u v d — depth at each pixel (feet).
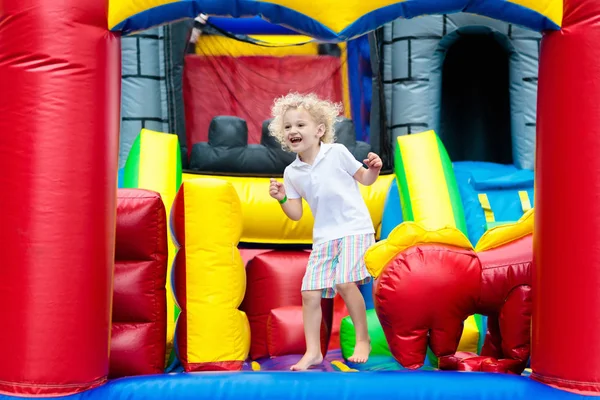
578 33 10.09
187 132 18.98
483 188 18.07
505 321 11.42
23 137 10.03
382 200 17.75
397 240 11.19
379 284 11.09
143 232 11.86
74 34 10.14
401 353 11.10
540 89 10.57
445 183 17.19
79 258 10.05
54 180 9.99
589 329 9.87
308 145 12.36
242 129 18.01
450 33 20.16
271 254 15.87
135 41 20.07
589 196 9.96
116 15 10.32
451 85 22.76
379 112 18.85
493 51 22.33
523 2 10.19
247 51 19.52
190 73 19.19
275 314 14.21
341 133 18.03
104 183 10.32
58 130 10.02
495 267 11.43
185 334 12.24
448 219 16.48
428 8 10.44
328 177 12.34
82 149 10.11
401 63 20.35
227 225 12.41
